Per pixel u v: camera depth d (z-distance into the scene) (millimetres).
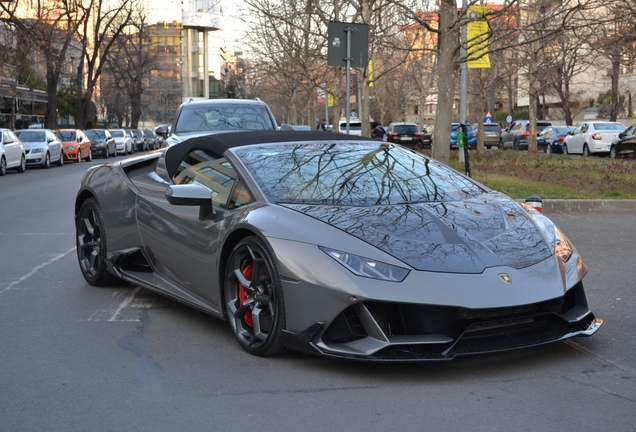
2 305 5891
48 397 3818
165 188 5605
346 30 12797
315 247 4090
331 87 31188
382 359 3818
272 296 4301
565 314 4387
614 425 3350
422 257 4000
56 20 38625
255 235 4438
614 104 41125
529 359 4336
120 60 66562
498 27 14898
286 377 4062
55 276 7043
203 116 12453
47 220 11531
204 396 3789
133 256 6043
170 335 4977
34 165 29484
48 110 40344
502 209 4797
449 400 3676
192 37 112375
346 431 3303
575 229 10141
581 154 34344
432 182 5137
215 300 4855
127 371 4227
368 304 3939
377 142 5781
